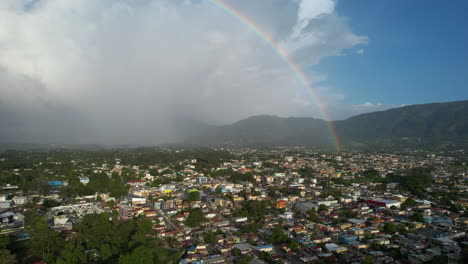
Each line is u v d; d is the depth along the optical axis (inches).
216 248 7834.6
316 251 7504.9
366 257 6820.9
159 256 7135.8
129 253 6471.5
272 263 6963.6
